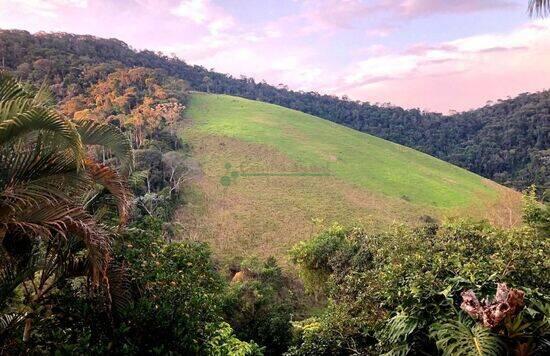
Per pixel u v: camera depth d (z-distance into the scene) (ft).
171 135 175.52
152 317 15.92
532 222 34.30
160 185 128.26
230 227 117.39
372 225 123.54
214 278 22.93
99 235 13.56
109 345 14.15
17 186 13.08
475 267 16.88
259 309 54.95
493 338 13.29
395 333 15.83
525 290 15.61
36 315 15.34
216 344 19.65
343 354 22.48
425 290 15.92
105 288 16.05
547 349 13.78
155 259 19.31
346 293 24.30
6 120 12.46
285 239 113.60
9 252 14.52
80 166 13.94
